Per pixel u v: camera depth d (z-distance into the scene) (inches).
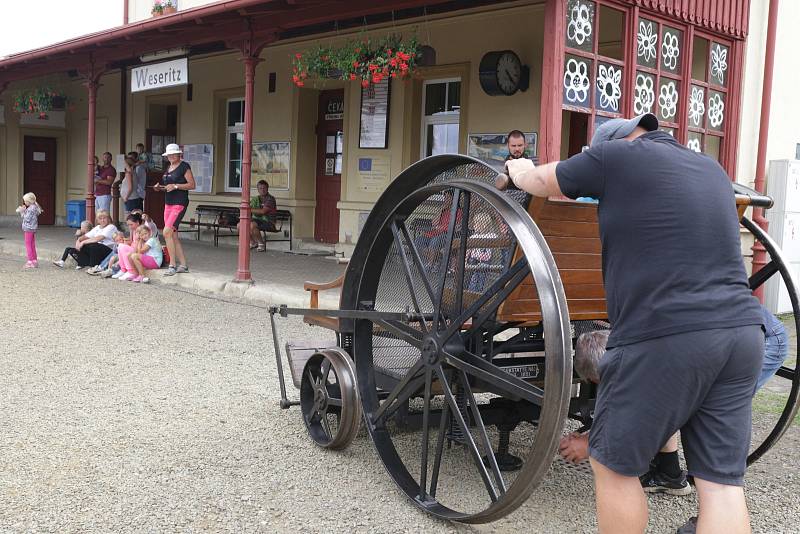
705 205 103.3
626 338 103.3
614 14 372.5
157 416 187.9
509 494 118.3
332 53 394.3
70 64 519.2
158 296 368.5
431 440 178.7
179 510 135.5
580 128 406.6
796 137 396.8
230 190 610.5
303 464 159.5
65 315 316.5
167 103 663.1
